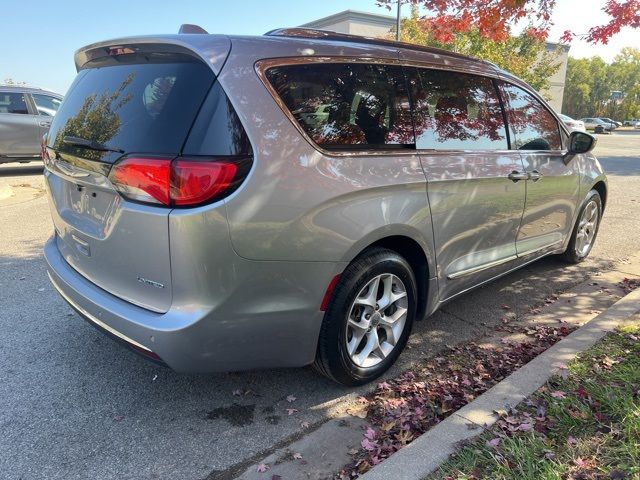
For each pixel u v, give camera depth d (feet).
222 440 8.46
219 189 7.14
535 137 13.52
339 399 9.59
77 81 10.00
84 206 8.87
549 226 14.49
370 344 9.70
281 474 7.60
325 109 8.54
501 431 7.83
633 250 19.06
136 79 8.37
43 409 9.20
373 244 9.50
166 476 7.64
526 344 11.52
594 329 11.08
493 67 12.64
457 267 11.19
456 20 17.01
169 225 7.18
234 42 7.92
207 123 7.32
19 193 31.32
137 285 7.95
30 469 7.73
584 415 8.11
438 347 11.58
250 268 7.57
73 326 12.48
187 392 9.80
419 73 10.37
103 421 8.90
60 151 9.37
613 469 6.92
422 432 8.42
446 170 10.27
